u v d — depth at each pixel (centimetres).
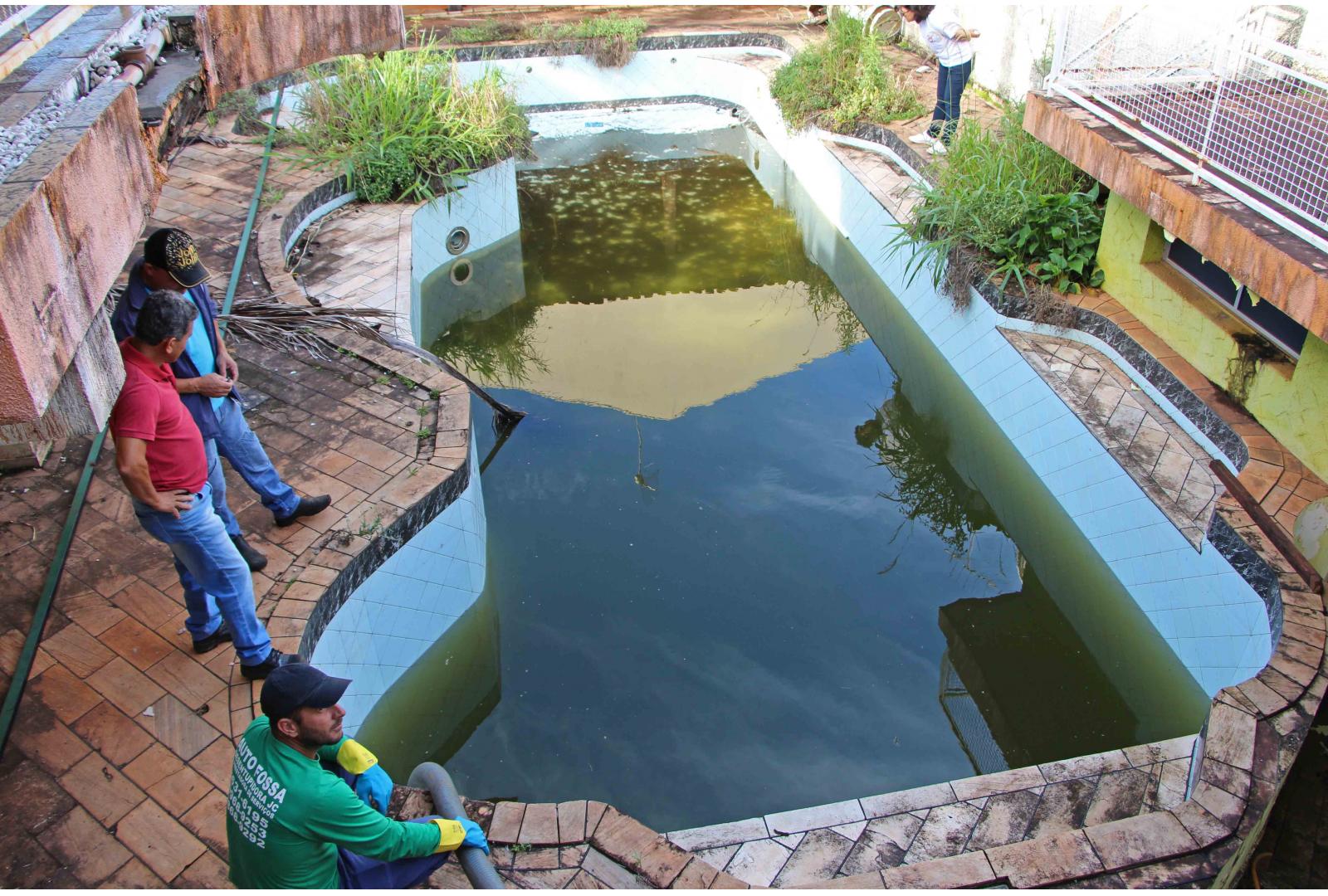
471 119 1002
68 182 246
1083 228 710
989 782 440
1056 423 636
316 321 666
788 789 487
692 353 862
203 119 1016
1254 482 516
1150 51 616
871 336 903
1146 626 563
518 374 832
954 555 653
